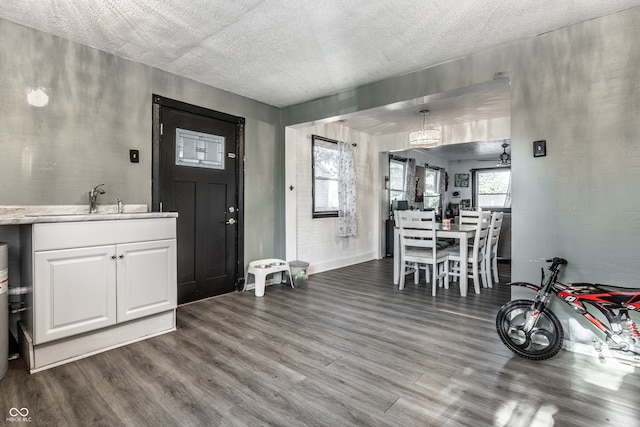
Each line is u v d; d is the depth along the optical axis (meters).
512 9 2.11
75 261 2.09
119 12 2.16
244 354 2.21
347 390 1.78
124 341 2.35
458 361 2.10
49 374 1.93
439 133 4.75
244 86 3.53
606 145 2.17
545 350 2.10
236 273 3.83
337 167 5.37
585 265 2.25
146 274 2.44
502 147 7.55
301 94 3.78
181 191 3.28
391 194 7.19
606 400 1.67
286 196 4.28
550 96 2.37
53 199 2.46
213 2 2.04
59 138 2.49
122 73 2.83
